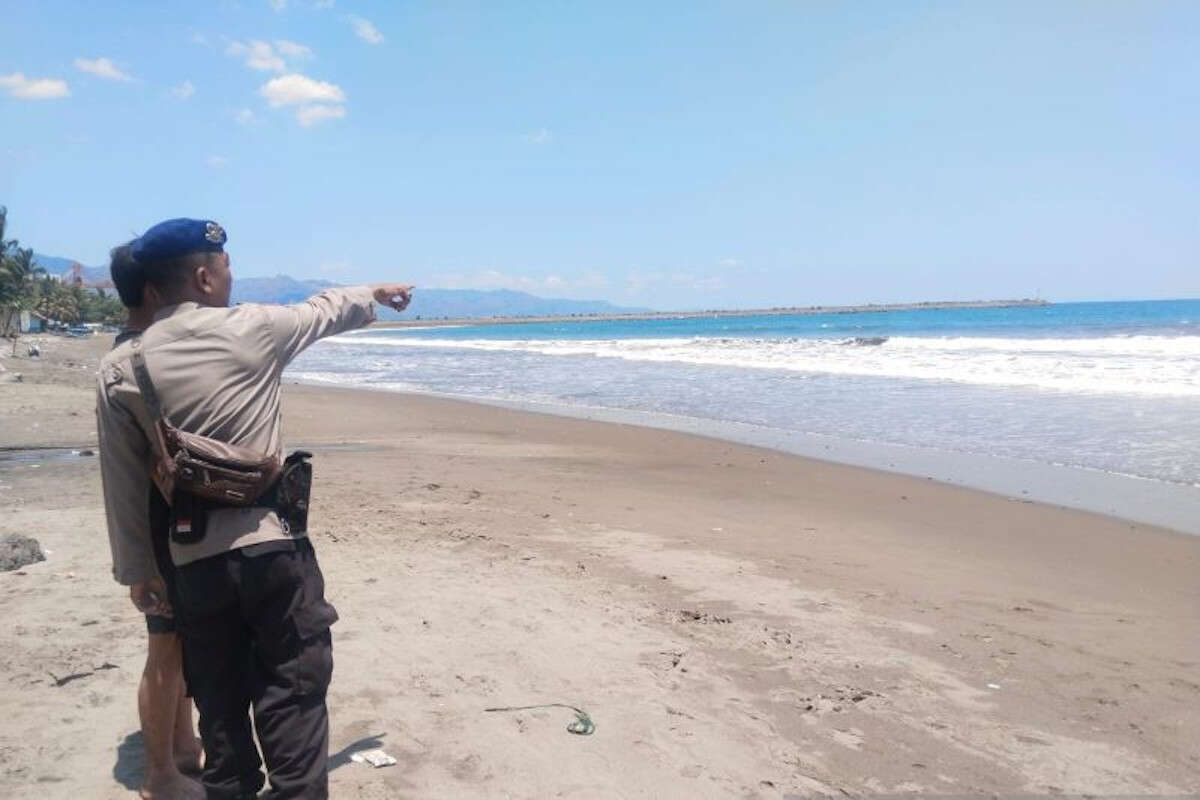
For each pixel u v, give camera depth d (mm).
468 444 14031
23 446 12883
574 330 115688
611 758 3434
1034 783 3432
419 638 4637
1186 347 28453
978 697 4250
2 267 79188
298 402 21875
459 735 3568
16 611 4867
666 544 7258
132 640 4438
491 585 5664
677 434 15055
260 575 2447
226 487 2393
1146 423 14328
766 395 20562
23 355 44406
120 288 2637
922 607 5738
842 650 4809
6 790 3049
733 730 3742
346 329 2803
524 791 3174
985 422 15211
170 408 2422
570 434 15344
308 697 2564
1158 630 5418
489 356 45688
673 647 4676
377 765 3301
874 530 8188
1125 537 7969
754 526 8234
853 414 16906
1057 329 49531
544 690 4043
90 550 6234
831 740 3709
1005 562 7109
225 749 2621
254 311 2574
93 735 3465
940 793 3316
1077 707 4191
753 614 5391
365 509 8156
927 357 28766
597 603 5391
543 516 8242
